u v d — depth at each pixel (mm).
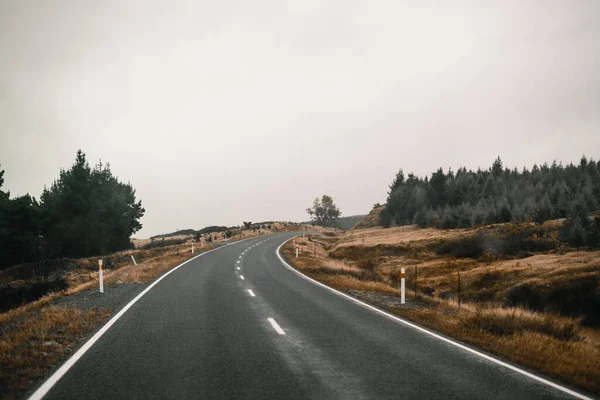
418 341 8227
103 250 45875
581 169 103875
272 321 9891
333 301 13555
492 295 26547
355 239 73812
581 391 5621
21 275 31828
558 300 22266
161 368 6086
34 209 42062
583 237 38844
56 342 7578
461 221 67875
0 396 4926
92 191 46438
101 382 5453
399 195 107562
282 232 101000
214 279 19188
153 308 11398
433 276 36656
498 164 122062
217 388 5297
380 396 5148
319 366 6383
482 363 6762
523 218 60000
